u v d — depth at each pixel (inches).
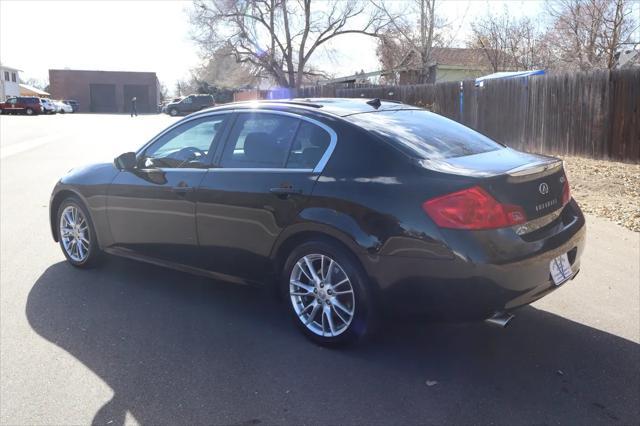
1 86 2910.9
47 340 159.0
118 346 155.6
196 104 2102.6
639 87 446.3
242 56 1675.7
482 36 976.9
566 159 491.2
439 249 131.3
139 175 193.0
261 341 159.0
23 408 126.3
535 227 140.6
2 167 517.3
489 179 132.6
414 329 166.7
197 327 167.9
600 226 285.3
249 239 163.9
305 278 158.7
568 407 127.0
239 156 171.3
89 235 211.6
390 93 768.3
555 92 525.3
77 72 3107.8
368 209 140.1
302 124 161.5
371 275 140.8
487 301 131.1
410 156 142.6
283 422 121.6
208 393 132.4
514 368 144.2
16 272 215.8
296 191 152.9
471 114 644.1
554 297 191.8
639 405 127.8
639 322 171.3
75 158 595.8
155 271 217.6
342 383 136.8
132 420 122.3
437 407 126.8
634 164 451.5
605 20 706.2
